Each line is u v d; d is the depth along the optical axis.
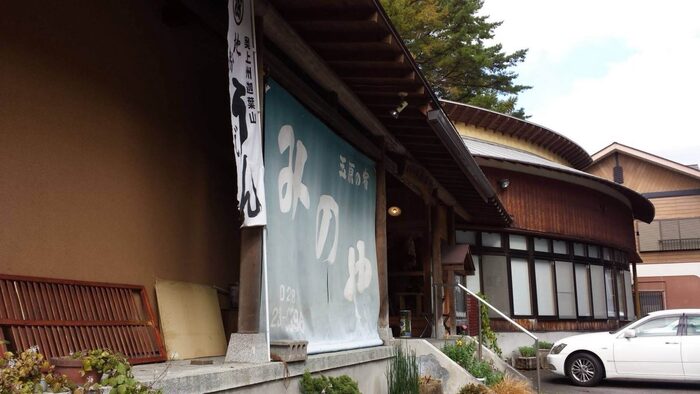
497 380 9.93
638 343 12.69
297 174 6.48
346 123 7.86
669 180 31.28
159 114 5.77
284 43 6.34
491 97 28.08
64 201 4.58
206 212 6.43
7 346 3.92
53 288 4.39
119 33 5.28
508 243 18.42
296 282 6.23
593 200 21.66
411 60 6.93
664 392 12.20
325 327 6.88
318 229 6.95
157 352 5.17
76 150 4.73
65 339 4.34
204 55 6.62
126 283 5.16
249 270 5.29
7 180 4.13
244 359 5.14
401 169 10.14
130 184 5.30
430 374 9.36
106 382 3.35
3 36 4.16
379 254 8.95
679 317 12.72
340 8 5.90
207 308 6.12
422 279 12.80
